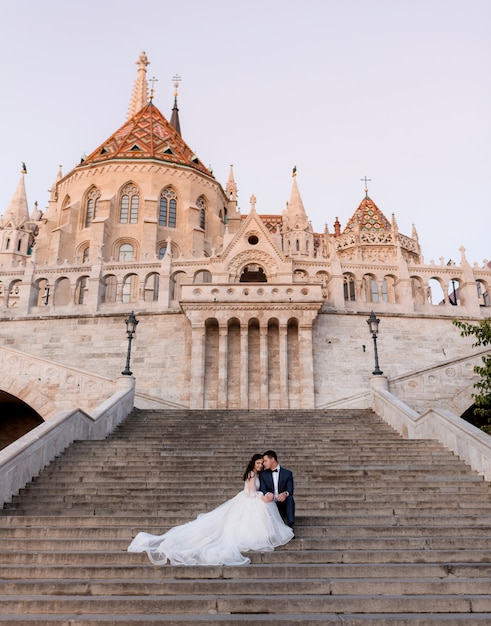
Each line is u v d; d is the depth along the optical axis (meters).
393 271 36.75
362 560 9.64
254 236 40.06
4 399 30.08
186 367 32.38
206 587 8.60
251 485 10.21
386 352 33.41
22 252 60.38
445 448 16.78
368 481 14.09
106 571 9.20
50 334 34.22
